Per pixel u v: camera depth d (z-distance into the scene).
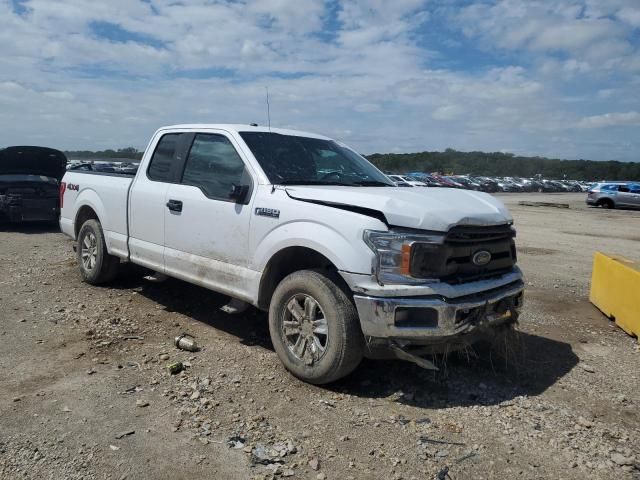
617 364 4.97
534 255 11.68
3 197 11.79
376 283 3.80
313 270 4.20
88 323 5.34
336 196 4.14
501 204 4.61
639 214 29.23
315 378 4.09
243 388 4.07
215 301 6.29
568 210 31.36
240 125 5.36
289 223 4.29
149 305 6.07
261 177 4.68
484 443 3.44
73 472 2.94
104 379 4.11
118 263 6.64
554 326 6.11
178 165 5.52
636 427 3.75
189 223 5.17
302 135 5.59
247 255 4.62
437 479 3.04
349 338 3.92
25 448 3.14
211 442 3.30
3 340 4.82
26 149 12.12
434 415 3.80
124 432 3.36
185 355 4.65
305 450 3.27
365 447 3.33
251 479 2.96
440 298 3.82
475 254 4.12
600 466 3.23
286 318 4.33
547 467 3.20
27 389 3.89
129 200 5.98
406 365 4.64
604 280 6.68
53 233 11.88
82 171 7.21
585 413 3.94
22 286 6.66
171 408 3.71
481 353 4.98
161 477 2.94
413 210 3.87
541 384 4.43
